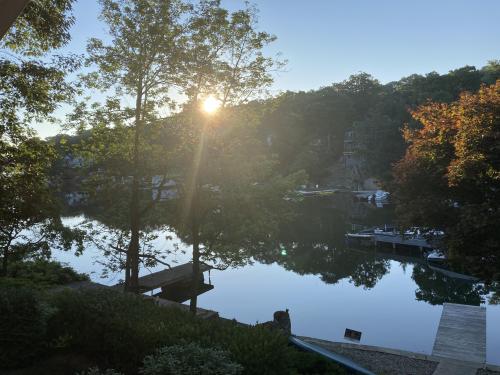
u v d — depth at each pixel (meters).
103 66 14.12
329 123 113.31
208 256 16.41
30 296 8.42
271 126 108.19
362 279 32.38
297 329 21.34
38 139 12.91
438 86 91.38
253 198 15.09
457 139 14.09
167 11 13.88
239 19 14.52
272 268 35.53
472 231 12.75
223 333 7.15
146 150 15.08
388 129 85.12
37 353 8.09
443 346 16.02
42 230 15.87
